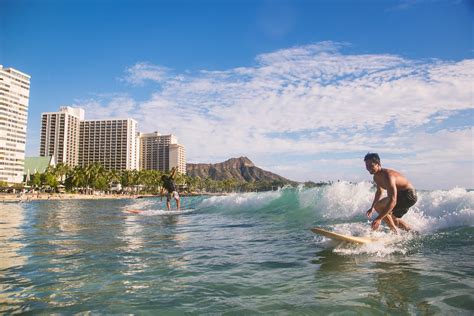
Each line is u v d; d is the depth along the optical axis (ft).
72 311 10.30
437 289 11.39
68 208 95.71
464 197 26.08
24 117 460.14
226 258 17.48
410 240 19.88
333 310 9.93
